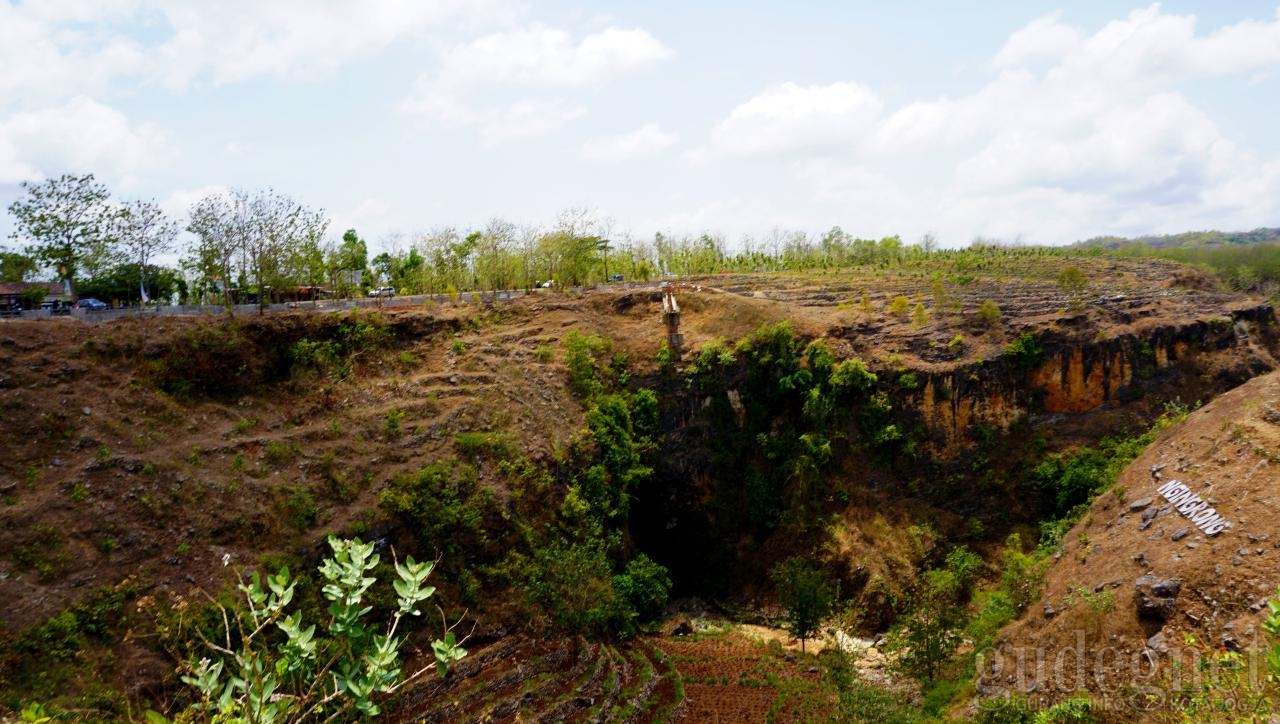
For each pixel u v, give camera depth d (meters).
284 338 59.50
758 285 90.69
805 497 64.88
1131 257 111.56
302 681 13.30
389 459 53.28
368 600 44.91
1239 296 78.62
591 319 76.31
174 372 52.91
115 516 41.66
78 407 46.75
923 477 65.44
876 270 102.94
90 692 34.06
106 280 67.56
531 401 63.56
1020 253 110.94
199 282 68.50
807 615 53.00
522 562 52.59
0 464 41.84
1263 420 41.06
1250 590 32.56
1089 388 67.25
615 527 62.28
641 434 68.00
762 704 45.88
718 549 66.50
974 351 68.00
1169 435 49.50
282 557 43.81
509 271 85.81
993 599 49.34
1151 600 34.66
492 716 40.50
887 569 60.50
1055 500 63.66
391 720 38.66
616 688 45.44
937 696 42.66
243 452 49.22
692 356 71.38
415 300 76.19
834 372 67.00
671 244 117.38
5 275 63.66
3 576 36.69
